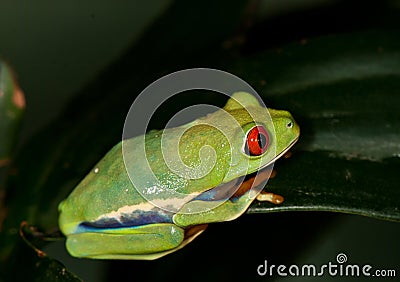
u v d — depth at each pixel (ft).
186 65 1.01
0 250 0.90
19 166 0.97
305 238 0.99
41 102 1.11
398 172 0.86
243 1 1.07
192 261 0.98
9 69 0.95
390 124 0.89
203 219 0.86
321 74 0.93
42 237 0.91
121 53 1.06
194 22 1.07
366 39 0.94
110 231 0.89
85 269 1.01
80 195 0.89
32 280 0.87
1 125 0.95
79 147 0.97
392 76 0.92
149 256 0.89
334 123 0.90
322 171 0.87
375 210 0.83
